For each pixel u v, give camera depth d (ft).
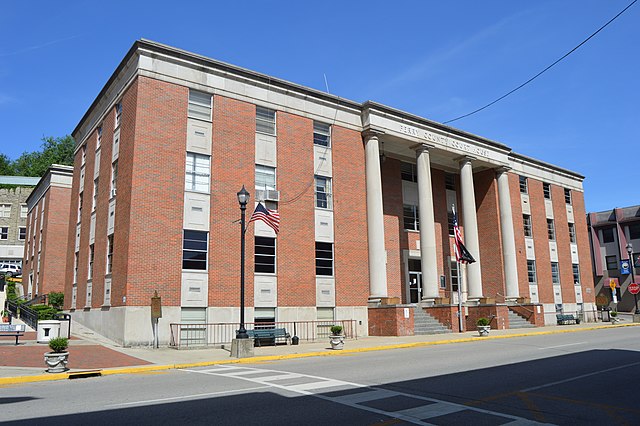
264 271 82.64
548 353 57.31
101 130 94.07
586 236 153.89
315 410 28.09
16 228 196.75
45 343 70.03
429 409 28.37
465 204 113.70
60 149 279.49
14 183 208.03
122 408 29.17
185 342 72.33
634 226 193.98
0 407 30.25
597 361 49.44
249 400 31.09
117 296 72.28
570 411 27.99
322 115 95.04
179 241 74.64
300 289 85.66
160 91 76.79
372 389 34.73
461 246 98.58
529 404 29.78
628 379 38.70
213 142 80.59
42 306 100.68
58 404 30.89
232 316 77.36
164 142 75.82
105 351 62.95
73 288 99.45
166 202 74.49
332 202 93.30
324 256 90.68
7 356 55.42
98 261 83.87
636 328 106.63
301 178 89.81
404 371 43.86
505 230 121.90
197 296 74.84
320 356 61.98
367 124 98.99
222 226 79.05
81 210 101.14
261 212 71.92
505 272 119.96
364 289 94.38
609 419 26.17
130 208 71.46
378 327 91.50
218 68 83.10
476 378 39.42
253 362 56.54
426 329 93.35
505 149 125.70
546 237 139.13
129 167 73.87
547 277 135.54
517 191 134.00
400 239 111.04
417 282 113.80
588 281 149.59
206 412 27.81
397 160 115.03
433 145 107.96
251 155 84.28
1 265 181.16
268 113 88.48
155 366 49.93
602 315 135.44
